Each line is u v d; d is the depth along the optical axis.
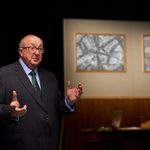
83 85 6.86
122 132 5.23
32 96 2.68
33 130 2.62
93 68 6.91
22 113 2.37
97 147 6.48
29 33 5.16
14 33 5.10
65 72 6.74
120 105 7.03
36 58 2.77
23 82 2.70
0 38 5.07
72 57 6.79
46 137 2.67
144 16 5.57
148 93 7.17
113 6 5.41
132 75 7.10
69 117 6.85
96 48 6.93
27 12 5.12
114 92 7.04
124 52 7.06
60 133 5.05
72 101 2.82
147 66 7.16
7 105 2.46
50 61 5.32
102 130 5.29
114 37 7.02
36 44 2.76
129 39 7.09
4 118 2.44
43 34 5.23
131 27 7.10
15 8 5.09
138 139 5.26
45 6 5.17
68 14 5.28
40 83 2.81
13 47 5.09
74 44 6.79
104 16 5.45
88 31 6.87
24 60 2.80
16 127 2.59
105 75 6.98
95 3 5.33
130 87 7.09
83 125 6.89
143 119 7.07
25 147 2.58
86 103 6.91
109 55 6.99
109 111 6.99
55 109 2.81
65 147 6.73
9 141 2.59
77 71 6.81
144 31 7.16
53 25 5.26
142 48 7.14
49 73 2.95
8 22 5.08
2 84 2.66
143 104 7.12
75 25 6.80
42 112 2.68
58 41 5.31
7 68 2.75
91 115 6.92
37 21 5.18
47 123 2.68
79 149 6.83
